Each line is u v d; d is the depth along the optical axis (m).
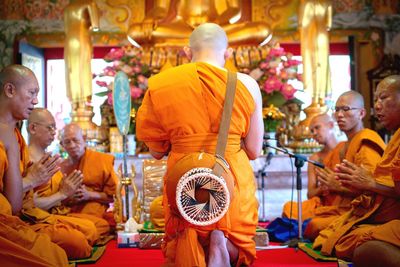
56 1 12.91
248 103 4.28
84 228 5.71
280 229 6.64
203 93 4.23
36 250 4.42
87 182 6.89
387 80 4.88
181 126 4.23
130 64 10.14
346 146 6.20
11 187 4.60
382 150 5.66
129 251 5.97
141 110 4.39
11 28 12.84
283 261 5.32
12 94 4.79
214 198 4.00
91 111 10.71
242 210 4.28
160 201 6.25
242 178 4.29
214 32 4.47
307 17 10.64
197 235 4.16
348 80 13.12
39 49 12.89
